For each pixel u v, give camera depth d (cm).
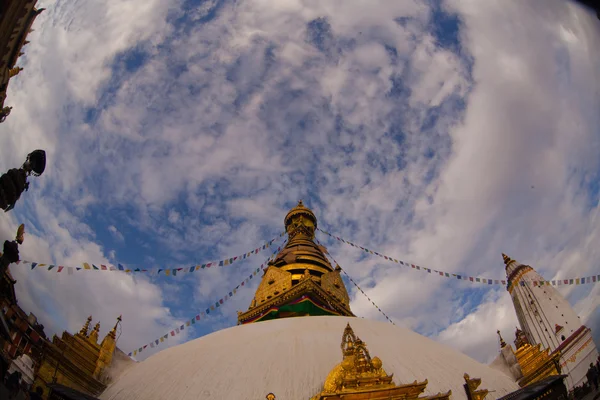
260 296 2958
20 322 1500
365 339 1816
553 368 1898
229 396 1491
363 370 1458
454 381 1591
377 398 1388
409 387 1389
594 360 1834
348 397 1395
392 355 1697
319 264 3231
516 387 1750
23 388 1447
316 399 1430
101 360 1847
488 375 1741
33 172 1412
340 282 3075
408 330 2111
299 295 2761
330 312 2773
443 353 1828
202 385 1566
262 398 1469
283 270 3017
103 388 1795
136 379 1748
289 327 1952
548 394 1468
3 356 1359
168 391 1588
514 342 2148
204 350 1823
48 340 1647
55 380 1605
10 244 1338
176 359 1802
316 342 1748
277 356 1659
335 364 1592
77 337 1819
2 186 1302
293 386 1505
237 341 1856
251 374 1572
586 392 1536
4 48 1238
